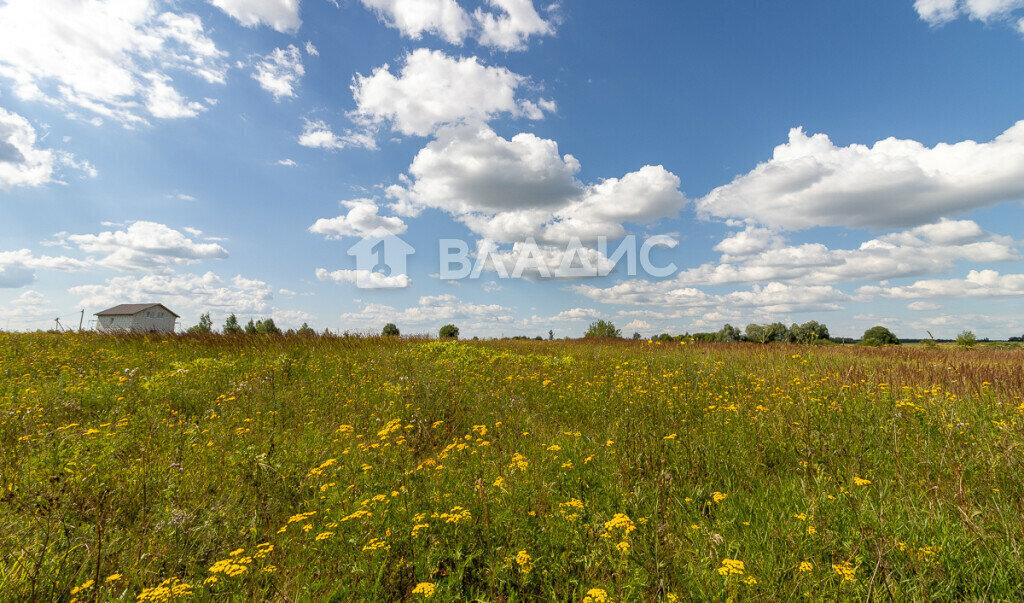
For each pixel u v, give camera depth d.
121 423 4.84
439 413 5.62
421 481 3.23
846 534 2.46
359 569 2.28
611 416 5.41
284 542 2.59
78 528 2.72
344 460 3.88
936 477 3.19
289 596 2.17
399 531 2.58
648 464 3.56
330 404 6.16
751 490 3.39
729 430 4.48
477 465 3.66
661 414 5.26
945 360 9.52
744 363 9.83
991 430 4.12
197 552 2.56
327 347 11.95
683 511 2.98
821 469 3.48
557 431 4.94
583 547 2.44
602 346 15.96
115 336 13.44
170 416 5.55
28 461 3.64
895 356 10.73
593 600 1.85
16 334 12.73
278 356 9.75
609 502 3.04
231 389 6.75
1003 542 2.31
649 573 2.23
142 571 2.32
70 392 6.20
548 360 10.76
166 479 3.38
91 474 3.38
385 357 10.16
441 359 10.30
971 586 2.09
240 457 3.86
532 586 2.28
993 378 6.61
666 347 14.34
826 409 4.87
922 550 2.19
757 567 2.28
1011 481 3.13
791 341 13.03
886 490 3.00
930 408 4.72
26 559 2.34
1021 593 1.99
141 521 2.86
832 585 2.04
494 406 6.05
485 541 2.56
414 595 2.09
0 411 4.97
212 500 3.20
